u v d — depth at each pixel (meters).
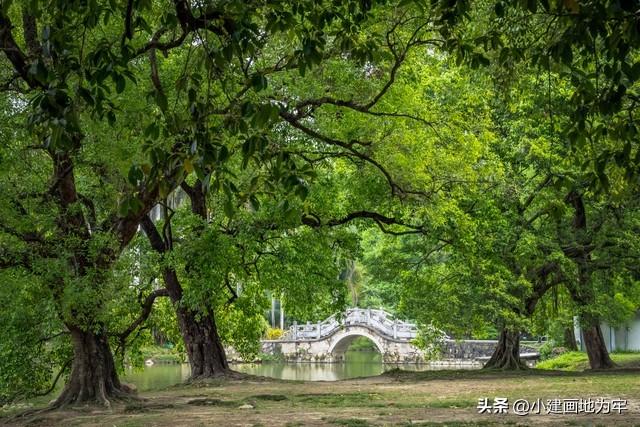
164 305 22.56
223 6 7.10
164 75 12.27
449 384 18.70
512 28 10.41
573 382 18.05
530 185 21.38
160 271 17.52
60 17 6.89
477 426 9.70
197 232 17.33
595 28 6.44
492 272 21.23
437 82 18.19
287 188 6.36
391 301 53.38
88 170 14.88
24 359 13.87
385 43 13.78
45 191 13.31
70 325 13.86
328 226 19.78
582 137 7.42
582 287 22.91
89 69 6.59
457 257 21.97
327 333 49.72
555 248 21.45
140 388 24.30
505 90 11.67
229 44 6.73
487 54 11.59
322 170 19.69
